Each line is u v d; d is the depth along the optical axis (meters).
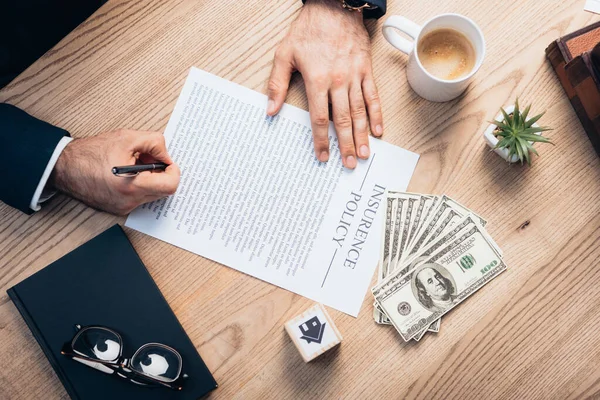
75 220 0.74
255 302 0.73
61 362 0.71
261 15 0.75
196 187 0.74
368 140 0.74
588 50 0.70
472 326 0.73
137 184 0.68
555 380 0.73
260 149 0.75
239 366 0.73
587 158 0.73
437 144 0.75
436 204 0.74
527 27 0.75
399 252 0.74
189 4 0.75
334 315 0.73
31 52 0.88
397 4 0.75
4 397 0.72
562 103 0.74
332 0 0.73
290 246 0.74
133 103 0.75
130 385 0.71
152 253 0.74
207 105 0.75
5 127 0.69
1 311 0.72
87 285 0.72
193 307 0.73
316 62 0.73
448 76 0.72
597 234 0.73
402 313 0.73
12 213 0.73
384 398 0.73
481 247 0.74
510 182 0.74
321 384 0.73
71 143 0.71
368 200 0.74
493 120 0.71
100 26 0.74
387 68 0.75
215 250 0.74
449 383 0.73
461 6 0.75
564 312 0.73
